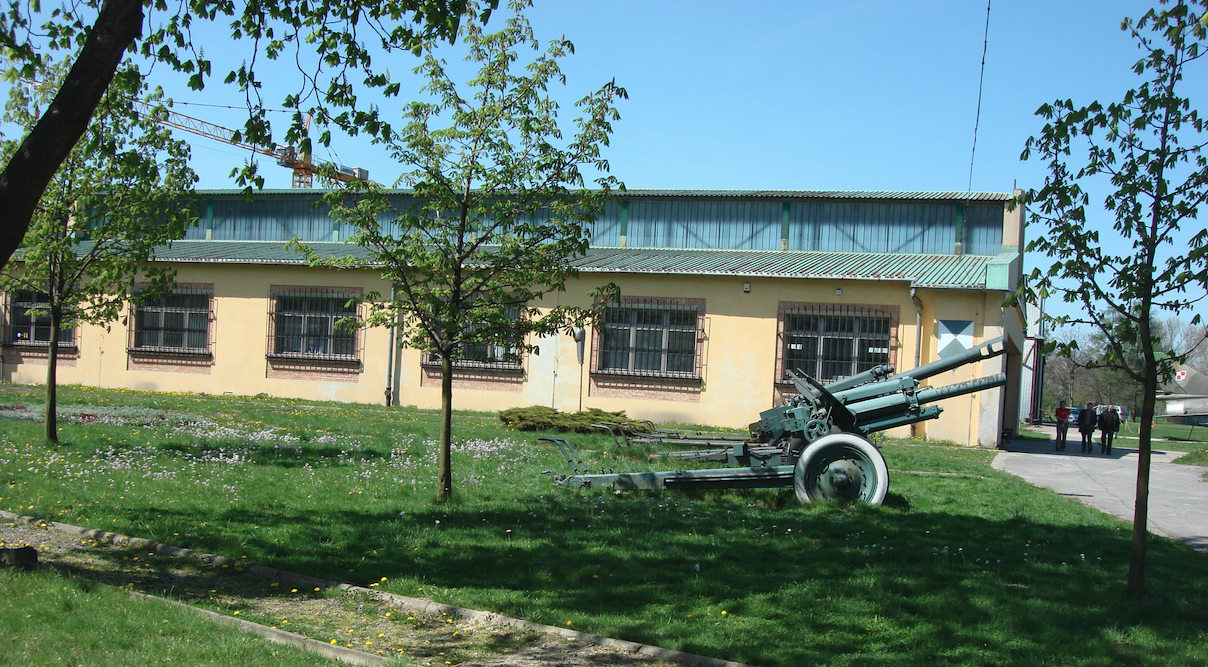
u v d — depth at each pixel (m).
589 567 7.48
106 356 29.30
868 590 7.00
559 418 19.62
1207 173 6.58
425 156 9.82
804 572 7.54
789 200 28.20
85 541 7.81
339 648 5.26
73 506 9.05
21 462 11.30
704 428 23.06
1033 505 11.86
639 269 24.33
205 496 10.00
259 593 6.63
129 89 7.74
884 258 25.81
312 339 27.62
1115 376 52.78
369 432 18.02
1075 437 33.97
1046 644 5.85
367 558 7.66
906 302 22.77
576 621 6.04
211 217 34.31
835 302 23.28
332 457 13.73
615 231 29.67
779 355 23.64
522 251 10.06
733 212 28.73
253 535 8.20
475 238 10.60
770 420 11.80
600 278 24.83
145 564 7.23
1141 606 6.72
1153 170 6.77
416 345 10.42
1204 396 42.31
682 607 6.48
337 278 27.34
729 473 11.32
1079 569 8.02
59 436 14.01
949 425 22.41
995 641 5.87
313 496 10.38
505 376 25.86
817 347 23.45
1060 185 6.91
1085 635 6.03
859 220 27.61
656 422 24.41
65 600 5.61
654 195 28.97
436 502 10.36
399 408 25.84
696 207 29.05
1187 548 9.38
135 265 13.23
